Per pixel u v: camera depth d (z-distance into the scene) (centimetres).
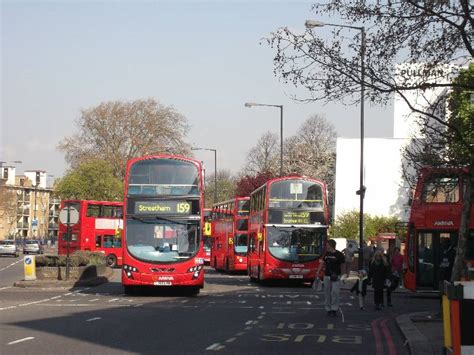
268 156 10481
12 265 6253
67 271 3369
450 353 917
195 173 2842
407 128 6638
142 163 2833
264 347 1407
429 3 1661
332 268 2102
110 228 5534
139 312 2161
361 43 1694
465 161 2077
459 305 888
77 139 8962
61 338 1512
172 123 9100
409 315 2033
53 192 9012
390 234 4284
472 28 1719
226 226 5088
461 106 2003
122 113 8925
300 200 3572
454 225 2880
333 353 1345
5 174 17038
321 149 9631
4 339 1491
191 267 2769
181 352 1314
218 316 2062
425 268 2912
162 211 2802
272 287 3562
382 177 6625
